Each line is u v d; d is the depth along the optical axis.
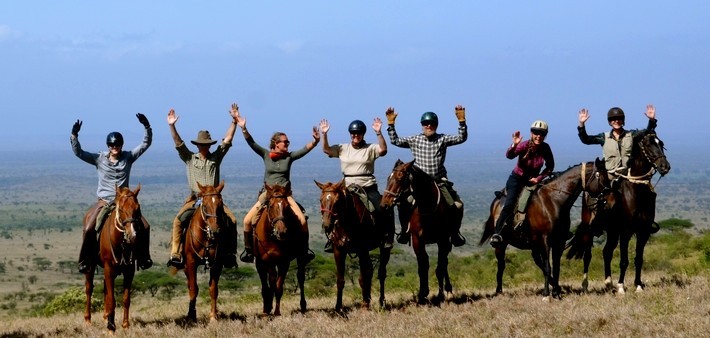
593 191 15.20
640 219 15.70
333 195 14.78
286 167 15.33
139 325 15.66
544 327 12.87
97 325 16.34
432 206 15.28
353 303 17.41
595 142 16.14
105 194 15.46
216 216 14.59
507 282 24.06
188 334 14.19
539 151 15.34
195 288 15.40
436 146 15.59
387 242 16.02
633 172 15.69
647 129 15.73
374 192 15.73
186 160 15.51
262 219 15.08
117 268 14.94
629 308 13.72
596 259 29.39
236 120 15.46
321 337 13.20
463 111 15.48
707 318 12.57
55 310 36.56
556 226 15.16
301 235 15.33
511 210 15.57
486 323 13.48
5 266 188.00
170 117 15.27
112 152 15.44
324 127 15.58
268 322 14.77
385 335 13.07
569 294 16.00
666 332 11.99
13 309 92.81
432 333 13.09
